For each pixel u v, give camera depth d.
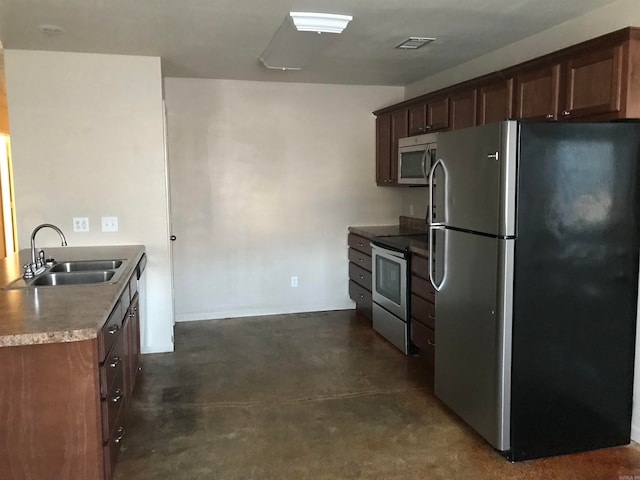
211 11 2.97
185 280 5.27
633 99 2.60
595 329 2.76
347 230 5.67
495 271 2.65
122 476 2.58
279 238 5.47
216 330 4.99
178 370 3.98
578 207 2.66
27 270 2.86
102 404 2.03
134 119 4.05
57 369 1.89
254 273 5.45
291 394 3.55
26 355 1.86
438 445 2.89
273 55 3.79
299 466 2.68
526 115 3.31
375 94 5.57
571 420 2.78
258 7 2.91
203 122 5.14
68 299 2.30
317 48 3.59
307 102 5.39
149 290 4.27
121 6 2.88
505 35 3.56
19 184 3.95
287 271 5.54
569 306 2.71
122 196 4.10
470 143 2.85
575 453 2.81
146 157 4.10
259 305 5.51
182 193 5.16
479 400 2.86
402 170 4.91
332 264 5.67
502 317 2.63
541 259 2.64
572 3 2.93
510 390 2.67
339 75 4.93
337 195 5.59
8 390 1.87
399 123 5.07
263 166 5.34
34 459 1.91
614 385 2.83
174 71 4.68
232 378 3.83
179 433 3.01
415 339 4.14
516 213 2.58
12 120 3.89
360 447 2.86
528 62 3.22
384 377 3.84
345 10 2.99
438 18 3.17
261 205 5.38
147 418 3.20
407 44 3.80
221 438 2.96
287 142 5.38
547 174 2.60
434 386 3.49
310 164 5.47
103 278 3.08
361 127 5.58
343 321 5.29
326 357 4.26
